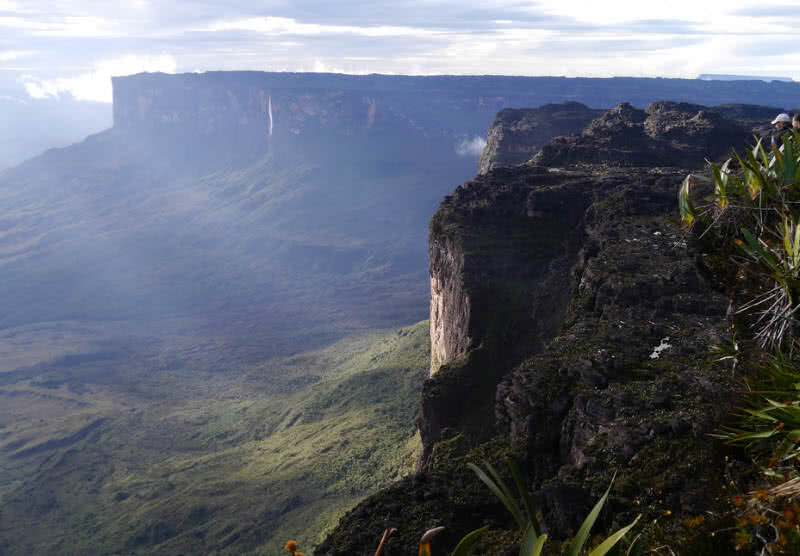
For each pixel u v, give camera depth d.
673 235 64.75
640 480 25.08
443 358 86.00
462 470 38.88
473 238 82.81
